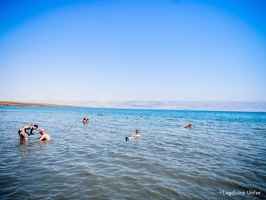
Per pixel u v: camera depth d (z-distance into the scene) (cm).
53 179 732
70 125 2927
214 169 911
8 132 1892
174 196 624
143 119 4994
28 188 646
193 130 2619
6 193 604
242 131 2580
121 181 732
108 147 1359
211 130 2652
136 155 1138
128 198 598
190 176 810
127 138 1677
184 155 1175
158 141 1666
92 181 722
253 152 1295
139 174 813
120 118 5206
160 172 848
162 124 3506
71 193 617
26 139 1502
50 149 1244
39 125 2770
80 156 1087
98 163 956
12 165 891
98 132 2180
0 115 4578
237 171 888
